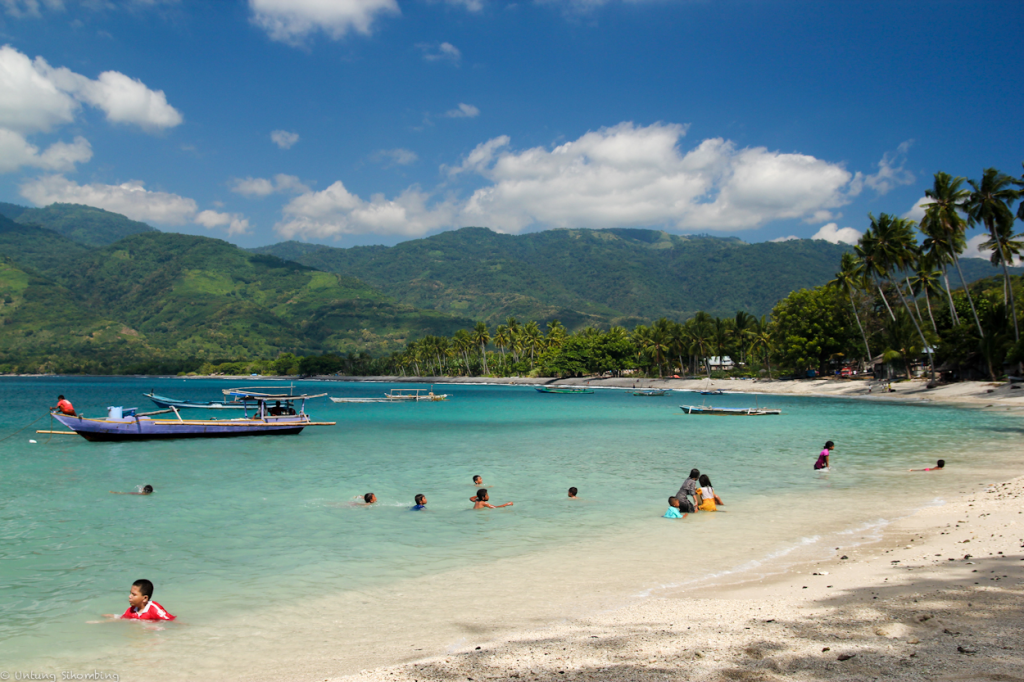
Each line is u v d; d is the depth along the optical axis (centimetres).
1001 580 1054
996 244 7712
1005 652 718
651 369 17688
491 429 5412
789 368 13575
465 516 1967
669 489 2448
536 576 1310
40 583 1319
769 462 3183
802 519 1819
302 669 845
